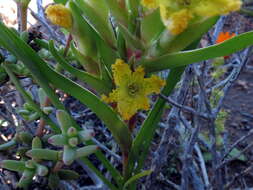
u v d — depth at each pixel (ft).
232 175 1.05
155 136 1.06
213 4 0.36
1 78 0.54
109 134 0.99
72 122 0.52
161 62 0.46
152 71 0.47
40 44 0.56
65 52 0.56
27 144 0.57
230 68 1.32
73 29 0.45
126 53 0.48
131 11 0.44
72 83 0.46
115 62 0.48
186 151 0.71
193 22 0.40
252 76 1.53
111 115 0.49
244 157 1.10
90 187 0.79
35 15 0.82
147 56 0.46
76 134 0.45
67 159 0.44
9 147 0.58
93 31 0.47
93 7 0.46
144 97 0.45
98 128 0.96
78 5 0.47
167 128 0.64
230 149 0.75
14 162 0.51
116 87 0.46
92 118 1.06
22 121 0.67
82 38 0.46
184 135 0.90
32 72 0.45
